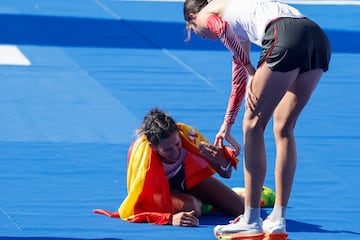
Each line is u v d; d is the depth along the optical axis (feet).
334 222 70.64
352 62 133.80
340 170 85.51
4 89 113.80
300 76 62.08
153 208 69.62
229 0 63.72
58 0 175.42
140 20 159.63
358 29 156.56
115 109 106.73
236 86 66.33
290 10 62.80
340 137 97.35
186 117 103.96
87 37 145.48
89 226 68.23
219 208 72.38
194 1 64.80
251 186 62.75
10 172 82.28
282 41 60.54
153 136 67.62
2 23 152.35
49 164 85.20
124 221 69.56
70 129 98.07
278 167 63.31
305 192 78.28
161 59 133.18
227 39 62.54
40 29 149.48
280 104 62.95
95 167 84.69
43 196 75.61
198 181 70.95
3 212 71.26
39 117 102.42
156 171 69.05
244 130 62.59
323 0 181.78
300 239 66.28
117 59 132.16
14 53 132.57
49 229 67.46
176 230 67.67
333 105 110.83
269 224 63.82
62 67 126.21
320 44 61.93
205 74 125.18
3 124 99.14
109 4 173.06
